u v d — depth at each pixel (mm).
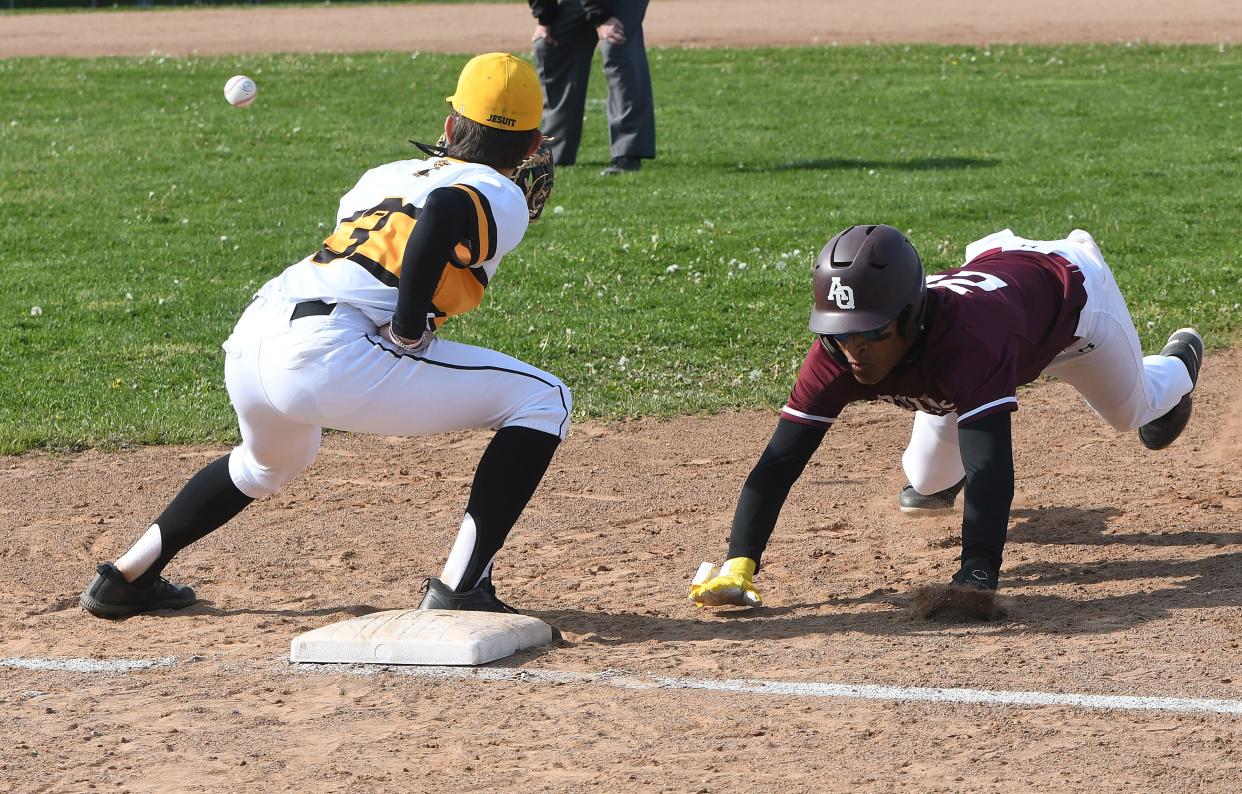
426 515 17562
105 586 13898
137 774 10164
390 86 54969
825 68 58062
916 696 11227
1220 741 10195
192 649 13016
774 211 34750
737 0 85312
